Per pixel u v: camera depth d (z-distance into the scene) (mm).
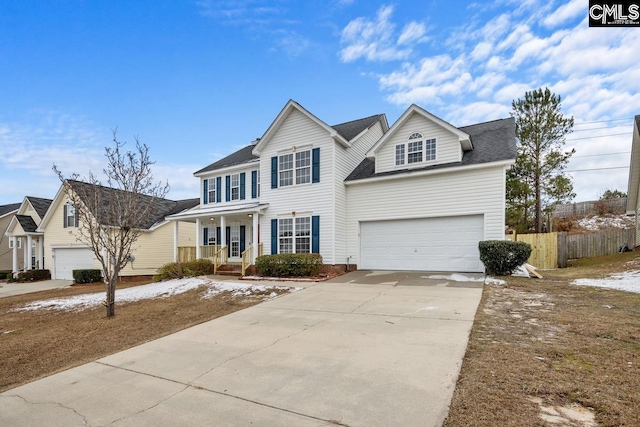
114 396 3941
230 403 3547
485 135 14312
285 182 15445
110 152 10953
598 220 27859
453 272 12344
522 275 11031
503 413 2930
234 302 9289
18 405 3898
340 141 14523
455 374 3828
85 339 7016
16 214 25219
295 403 3436
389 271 13508
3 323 9250
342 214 14656
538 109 18766
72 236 20797
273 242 15469
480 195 12133
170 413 3422
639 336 4828
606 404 3000
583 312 6270
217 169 18672
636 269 10758
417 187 13359
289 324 6633
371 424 2943
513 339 4926
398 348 4848
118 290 13414
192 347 5621
